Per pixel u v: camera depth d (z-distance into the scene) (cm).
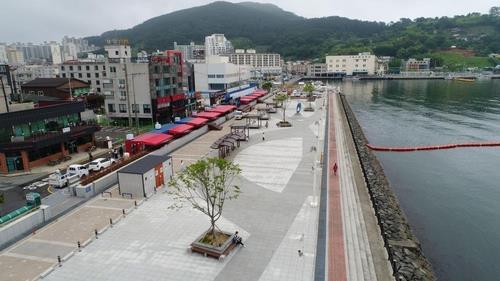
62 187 4669
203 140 7156
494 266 3462
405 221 3966
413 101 16350
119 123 9188
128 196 4144
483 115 12012
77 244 3047
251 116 9181
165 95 9656
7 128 5431
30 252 2969
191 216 3619
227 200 4022
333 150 6406
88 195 4159
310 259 2823
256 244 3055
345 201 4038
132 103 9288
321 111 11256
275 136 7506
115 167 4816
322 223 3456
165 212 3722
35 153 5591
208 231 3144
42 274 2628
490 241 3947
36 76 18775
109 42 11869
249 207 3828
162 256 2878
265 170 5147
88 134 6650
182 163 5409
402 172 6359
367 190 4616
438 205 4916
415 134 9438
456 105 14575
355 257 2878
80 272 2677
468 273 3334
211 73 14750
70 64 11656
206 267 2720
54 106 6188
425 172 6372
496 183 5812
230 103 12294
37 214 3462
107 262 2806
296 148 6456
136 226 3409
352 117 11344
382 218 3794
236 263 2772
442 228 4234
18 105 6294
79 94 10988
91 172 5206
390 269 2772
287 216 3612
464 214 4634
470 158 7256
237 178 4781
